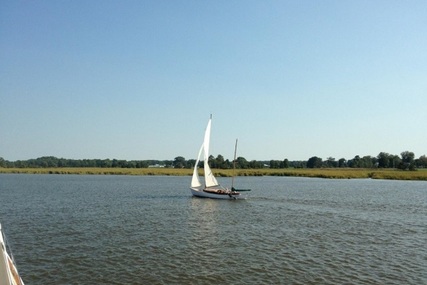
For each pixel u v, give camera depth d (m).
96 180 166.62
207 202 75.12
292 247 36.31
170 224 48.75
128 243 37.12
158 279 26.47
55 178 185.62
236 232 43.75
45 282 25.67
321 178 193.75
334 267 29.72
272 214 59.03
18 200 76.94
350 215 58.56
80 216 54.84
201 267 29.33
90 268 28.75
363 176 185.25
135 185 130.12
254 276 27.34
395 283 26.22
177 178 190.00
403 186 128.88
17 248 34.62
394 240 40.19
